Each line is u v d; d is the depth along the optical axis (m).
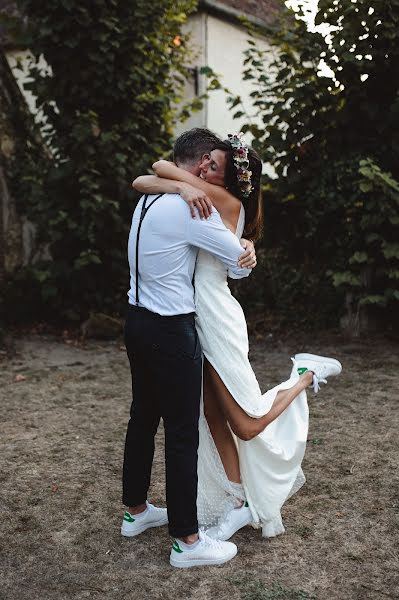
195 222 2.28
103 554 2.57
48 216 6.62
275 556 2.53
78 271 6.67
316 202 6.16
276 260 6.74
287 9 6.22
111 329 6.55
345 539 2.65
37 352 6.04
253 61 6.39
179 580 2.37
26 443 3.81
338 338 6.27
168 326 2.29
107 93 6.54
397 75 5.75
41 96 6.71
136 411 2.56
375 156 5.86
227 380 2.43
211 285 2.42
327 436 3.84
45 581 2.38
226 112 9.66
